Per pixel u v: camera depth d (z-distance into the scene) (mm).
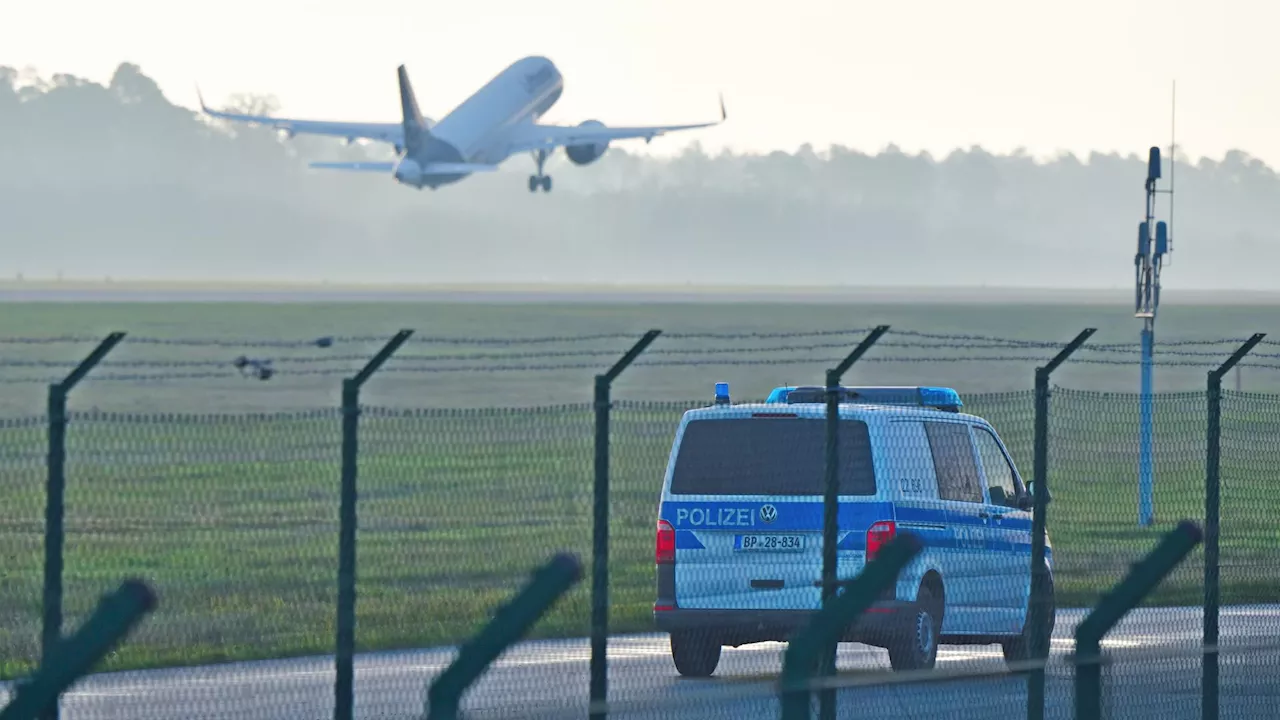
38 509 86750
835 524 45375
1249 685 54156
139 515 81062
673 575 59031
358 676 56469
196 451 51500
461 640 62719
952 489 61594
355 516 37219
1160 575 33562
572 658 59969
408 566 68438
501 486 81250
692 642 58125
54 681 22047
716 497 58969
